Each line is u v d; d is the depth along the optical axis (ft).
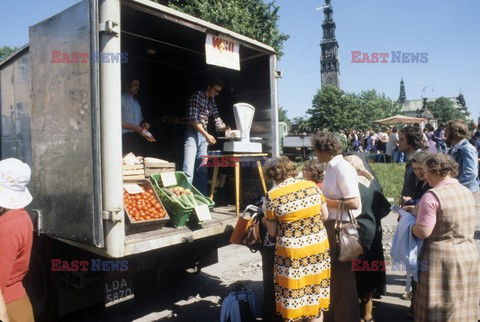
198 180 16.24
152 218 10.61
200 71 19.31
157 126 21.34
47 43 10.20
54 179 10.01
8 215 6.77
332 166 10.28
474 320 8.70
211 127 18.47
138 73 19.97
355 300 10.21
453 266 8.55
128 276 10.91
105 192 8.72
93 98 8.80
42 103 10.45
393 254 9.59
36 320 12.17
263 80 15.33
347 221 10.18
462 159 12.55
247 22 48.70
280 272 9.04
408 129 12.57
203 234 11.10
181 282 16.21
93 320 12.87
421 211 8.76
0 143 13.08
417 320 9.09
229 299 11.27
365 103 243.81
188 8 46.26
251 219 10.86
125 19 12.92
